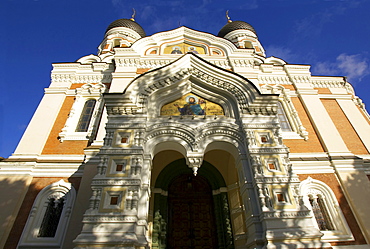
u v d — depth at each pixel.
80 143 11.61
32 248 8.84
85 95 13.58
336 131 12.34
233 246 10.33
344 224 9.57
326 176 10.84
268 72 14.84
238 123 9.94
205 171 12.11
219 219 11.04
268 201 7.70
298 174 10.81
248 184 8.35
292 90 14.35
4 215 9.30
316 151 11.70
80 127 12.59
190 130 9.31
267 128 9.52
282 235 7.00
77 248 6.51
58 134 11.90
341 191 10.48
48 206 9.93
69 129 12.20
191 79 11.20
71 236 8.78
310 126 12.77
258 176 8.23
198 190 12.08
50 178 10.48
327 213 10.03
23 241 8.96
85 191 9.70
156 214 10.84
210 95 11.01
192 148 8.99
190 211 11.52
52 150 11.31
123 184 7.81
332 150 11.59
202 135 9.28
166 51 14.91
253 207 7.90
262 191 7.96
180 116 9.92
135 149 8.65
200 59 11.20
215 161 12.05
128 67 13.41
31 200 9.92
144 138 9.11
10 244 8.93
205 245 10.77
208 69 11.06
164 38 15.15
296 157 11.28
